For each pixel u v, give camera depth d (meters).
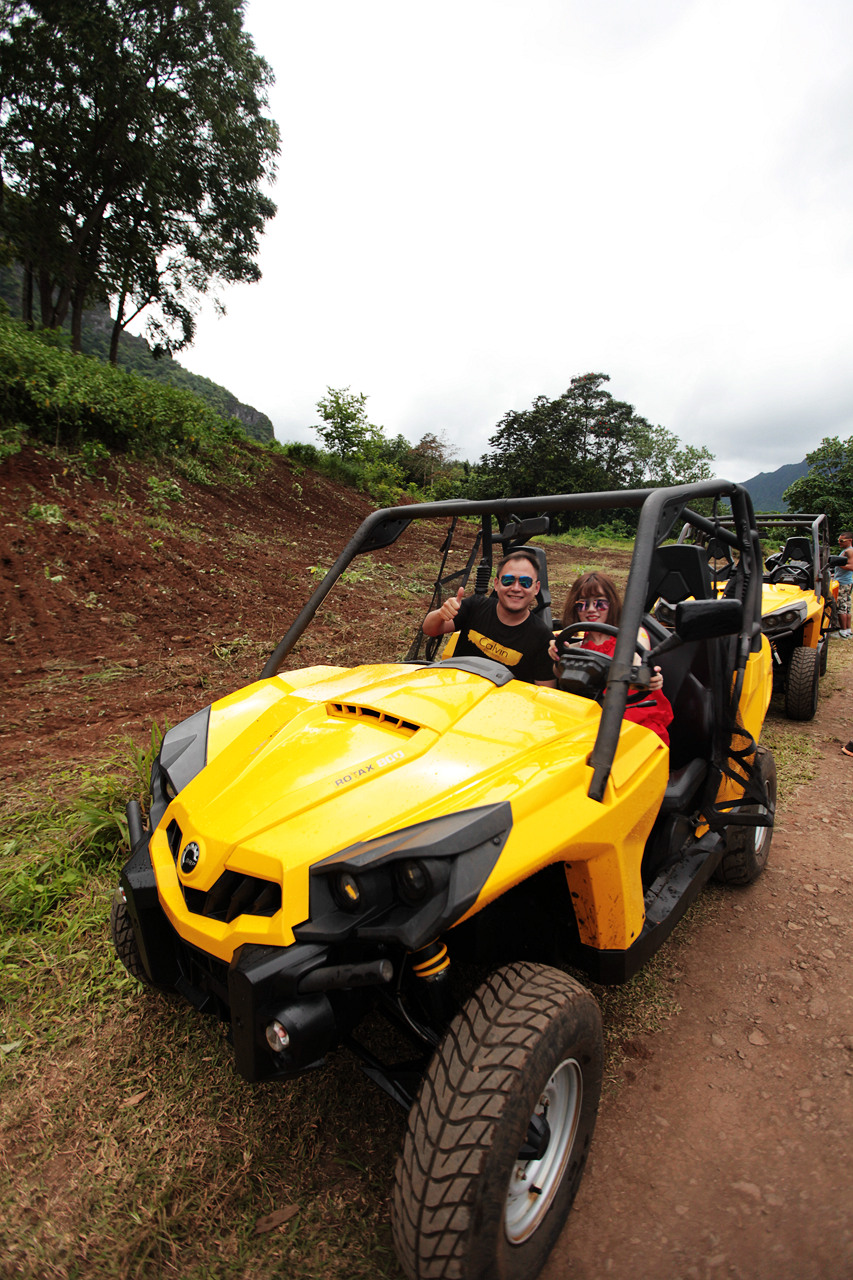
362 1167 1.88
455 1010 1.72
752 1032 2.45
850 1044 2.39
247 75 23.97
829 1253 1.68
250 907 1.62
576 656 2.01
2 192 23.31
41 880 3.09
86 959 2.65
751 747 3.00
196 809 1.86
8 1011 2.43
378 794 1.71
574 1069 1.67
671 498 2.24
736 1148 2.00
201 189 25.16
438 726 1.96
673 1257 1.69
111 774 3.99
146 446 13.77
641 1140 2.03
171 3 22.09
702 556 2.90
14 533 8.34
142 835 2.13
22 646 6.41
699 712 2.79
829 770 4.91
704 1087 2.22
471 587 3.58
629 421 51.09
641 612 1.96
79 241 24.55
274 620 8.04
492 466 48.19
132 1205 1.77
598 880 1.84
